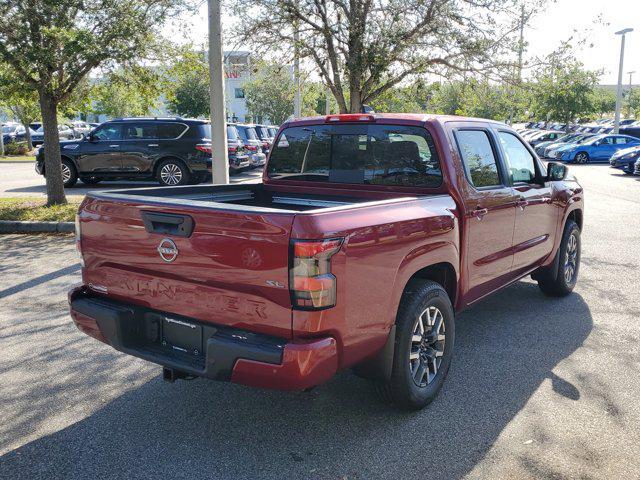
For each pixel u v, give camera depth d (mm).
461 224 4047
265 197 5035
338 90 10141
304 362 2746
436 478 2979
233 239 2857
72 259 7723
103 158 15734
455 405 3775
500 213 4559
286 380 2771
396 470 3051
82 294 3662
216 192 4652
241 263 2852
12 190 15398
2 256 7918
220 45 9164
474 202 4191
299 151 4766
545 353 4660
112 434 3412
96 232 3477
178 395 3926
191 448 3271
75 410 3705
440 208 3758
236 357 2852
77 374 4242
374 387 3580
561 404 3781
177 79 11641
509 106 10859
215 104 9305
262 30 9977
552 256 5797
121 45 9516
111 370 4316
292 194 4859
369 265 3035
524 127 57281
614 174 22969
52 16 9430
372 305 3098
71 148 15797
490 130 4688
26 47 9391
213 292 2988
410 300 3447
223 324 3000
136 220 3236
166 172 15680
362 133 4410
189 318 3168
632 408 3727
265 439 3365
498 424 3527
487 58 9609
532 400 3840
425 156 4113
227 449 3260
